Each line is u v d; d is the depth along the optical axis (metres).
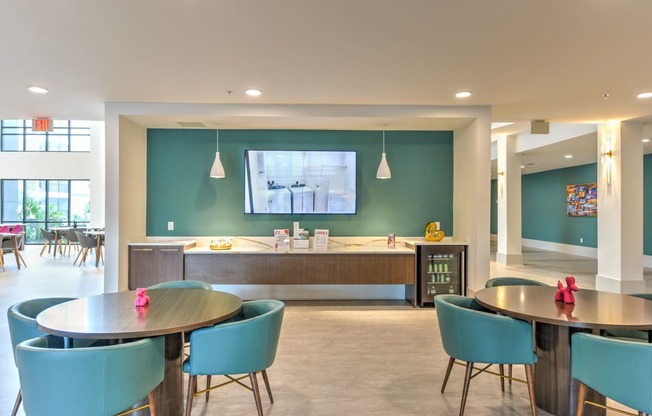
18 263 7.61
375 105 4.53
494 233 14.54
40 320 2.00
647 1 2.20
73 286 5.99
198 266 4.73
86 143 11.56
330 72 3.42
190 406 2.13
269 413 2.39
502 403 2.51
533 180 12.48
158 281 4.69
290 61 3.16
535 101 4.36
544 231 11.94
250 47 2.88
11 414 2.27
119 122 4.46
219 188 5.32
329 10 2.33
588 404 2.24
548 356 2.41
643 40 2.73
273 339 2.26
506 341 2.21
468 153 4.87
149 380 1.84
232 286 5.23
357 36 2.70
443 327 2.46
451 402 2.53
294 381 2.83
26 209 11.52
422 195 5.43
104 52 2.97
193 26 2.55
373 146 5.41
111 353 1.67
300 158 5.29
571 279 2.45
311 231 5.37
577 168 10.47
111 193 4.46
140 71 3.39
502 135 8.41
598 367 1.86
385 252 4.83
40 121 5.30
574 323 2.04
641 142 5.57
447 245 4.83
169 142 5.29
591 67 3.27
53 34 2.66
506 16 2.40
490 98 4.23
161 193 5.29
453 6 2.28
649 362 1.69
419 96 4.16
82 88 3.89
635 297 2.61
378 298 5.33
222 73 3.45
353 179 5.34
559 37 2.69
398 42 2.79
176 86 3.82
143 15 2.39
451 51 2.95
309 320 4.34
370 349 3.47
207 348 2.06
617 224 5.65
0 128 11.45
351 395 2.62
